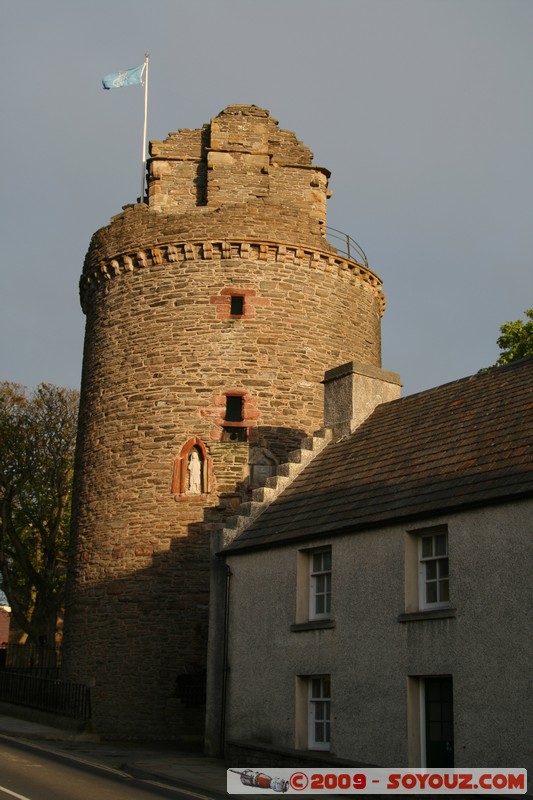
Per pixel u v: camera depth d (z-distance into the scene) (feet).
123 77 99.76
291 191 93.56
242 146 93.04
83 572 84.64
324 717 54.39
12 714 86.22
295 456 67.10
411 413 64.13
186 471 81.82
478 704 43.98
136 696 77.51
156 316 86.28
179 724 76.07
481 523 45.98
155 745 71.51
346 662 52.16
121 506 82.99
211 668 63.67
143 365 85.56
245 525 64.08
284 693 56.29
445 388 64.69
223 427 83.05
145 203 95.40
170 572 79.51
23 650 135.64
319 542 56.08
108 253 90.38
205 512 80.48
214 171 91.91
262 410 83.46
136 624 79.25
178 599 78.79
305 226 88.69
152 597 79.30
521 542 43.65
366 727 49.90
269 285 86.48
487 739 43.16
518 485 44.75
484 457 50.62
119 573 81.35
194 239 86.22
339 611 53.47
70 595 86.58
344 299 90.68
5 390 141.28
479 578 45.42
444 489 49.83
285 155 94.58
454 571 46.88
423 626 47.88
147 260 87.86
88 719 74.69
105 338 89.40
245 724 59.21
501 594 44.09
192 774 51.39
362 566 52.60
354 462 62.03
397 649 49.08
